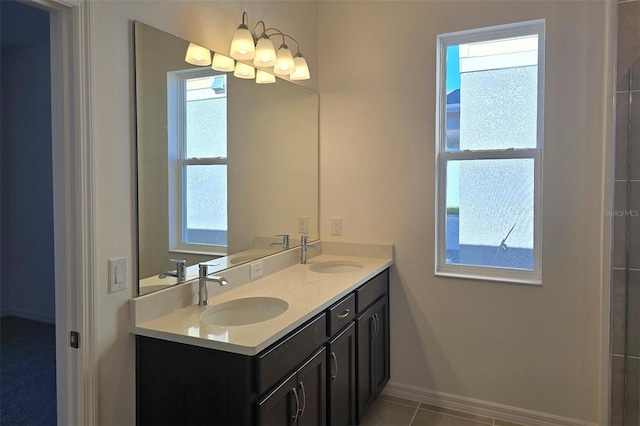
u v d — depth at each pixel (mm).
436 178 2762
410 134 2797
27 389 2879
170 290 1843
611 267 2268
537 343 2535
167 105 1862
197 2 2027
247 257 2359
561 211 2445
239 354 1502
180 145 1931
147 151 1769
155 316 1769
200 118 2037
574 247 2426
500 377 2629
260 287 2234
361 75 2918
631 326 2133
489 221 2709
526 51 2596
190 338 1575
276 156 2605
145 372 1690
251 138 2395
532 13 2473
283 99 2674
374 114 2889
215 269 2123
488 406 2658
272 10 2555
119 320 1653
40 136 4141
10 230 4332
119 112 1649
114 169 1633
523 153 2602
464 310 2701
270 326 1653
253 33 2395
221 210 2176
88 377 1550
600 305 2371
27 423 2480
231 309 2000
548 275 2492
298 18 2818
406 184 2820
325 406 2008
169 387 1643
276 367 1611
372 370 2576
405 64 2795
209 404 1566
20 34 3879
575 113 2393
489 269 2715
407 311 2848
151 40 1777
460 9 2646
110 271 1617
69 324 1556
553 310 2492
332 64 3000
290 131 2736
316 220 3033
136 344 1705
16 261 4328
